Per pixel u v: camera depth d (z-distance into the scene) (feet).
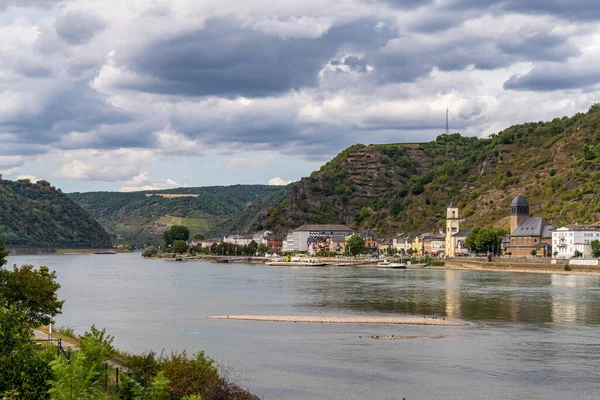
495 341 374.84
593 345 362.53
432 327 424.87
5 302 287.89
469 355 336.70
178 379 225.76
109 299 609.01
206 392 219.20
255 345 363.15
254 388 275.18
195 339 380.99
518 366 312.91
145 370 236.63
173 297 628.28
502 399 262.26
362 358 329.93
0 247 319.68
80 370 158.30
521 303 554.05
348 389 274.57
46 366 194.70
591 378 291.58
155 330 413.59
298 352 343.87
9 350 203.00
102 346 204.85
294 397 263.29
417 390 273.75
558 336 390.83
